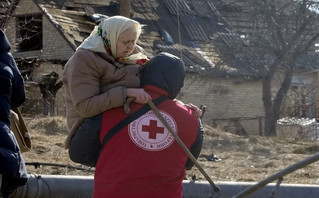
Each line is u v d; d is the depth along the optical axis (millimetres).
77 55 3893
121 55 3973
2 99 4121
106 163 3764
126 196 3680
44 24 29438
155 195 3705
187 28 35031
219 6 37281
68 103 4074
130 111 3799
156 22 34219
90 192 6555
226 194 6453
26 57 29375
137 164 3703
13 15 29516
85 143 3893
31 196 6289
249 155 14602
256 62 26859
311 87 36375
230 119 30203
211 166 11859
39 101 22453
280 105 26203
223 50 27875
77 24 29344
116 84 3920
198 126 3986
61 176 6547
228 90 32094
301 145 17641
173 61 3961
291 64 26094
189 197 6379
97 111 3814
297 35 25344
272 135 25844
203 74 29750
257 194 6445
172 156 3787
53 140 14109
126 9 24359
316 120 30406
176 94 3977
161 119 3777
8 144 4059
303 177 10539
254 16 26297
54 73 23781
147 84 3928
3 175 4059
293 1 25719
